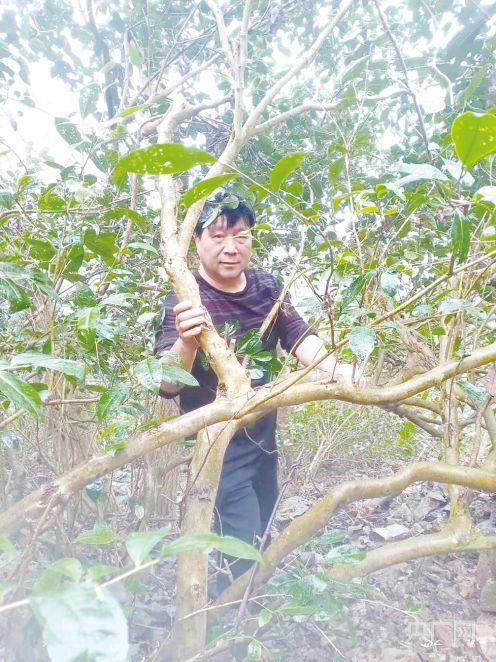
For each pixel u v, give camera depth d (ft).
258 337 3.70
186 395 5.03
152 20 7.63
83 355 3.56
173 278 3.43
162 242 3.62
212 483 3.11
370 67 5.80
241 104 4.42
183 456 5.09
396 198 4.09
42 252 3.76
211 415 2.81
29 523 2.47
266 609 2.84
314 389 2.92
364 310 2.93
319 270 3.71
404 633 4.00
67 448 4.39
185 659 2.89
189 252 6.20
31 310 3.98
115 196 4.47
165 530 1.58
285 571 3.74
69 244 3.76
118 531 4.68
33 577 2.52
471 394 3.40
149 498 4.60
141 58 7.11
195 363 4.71
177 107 4.92
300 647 3.79
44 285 3.17
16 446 3.61
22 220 4.24
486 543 3.40
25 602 1.24
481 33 6.45
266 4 7.94
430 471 3.21
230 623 3.61
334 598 3.07
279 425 7.92
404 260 4.68
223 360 3.16
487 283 3.90
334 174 4.50
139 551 1.49
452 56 6.38
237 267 4.91
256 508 4.91
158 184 3.98
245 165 7.02
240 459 4.97
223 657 3.11
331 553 3.10
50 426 4.52
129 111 3.82
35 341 3.53
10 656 2.62
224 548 1.56
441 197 3.71
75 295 3.28
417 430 9.09
